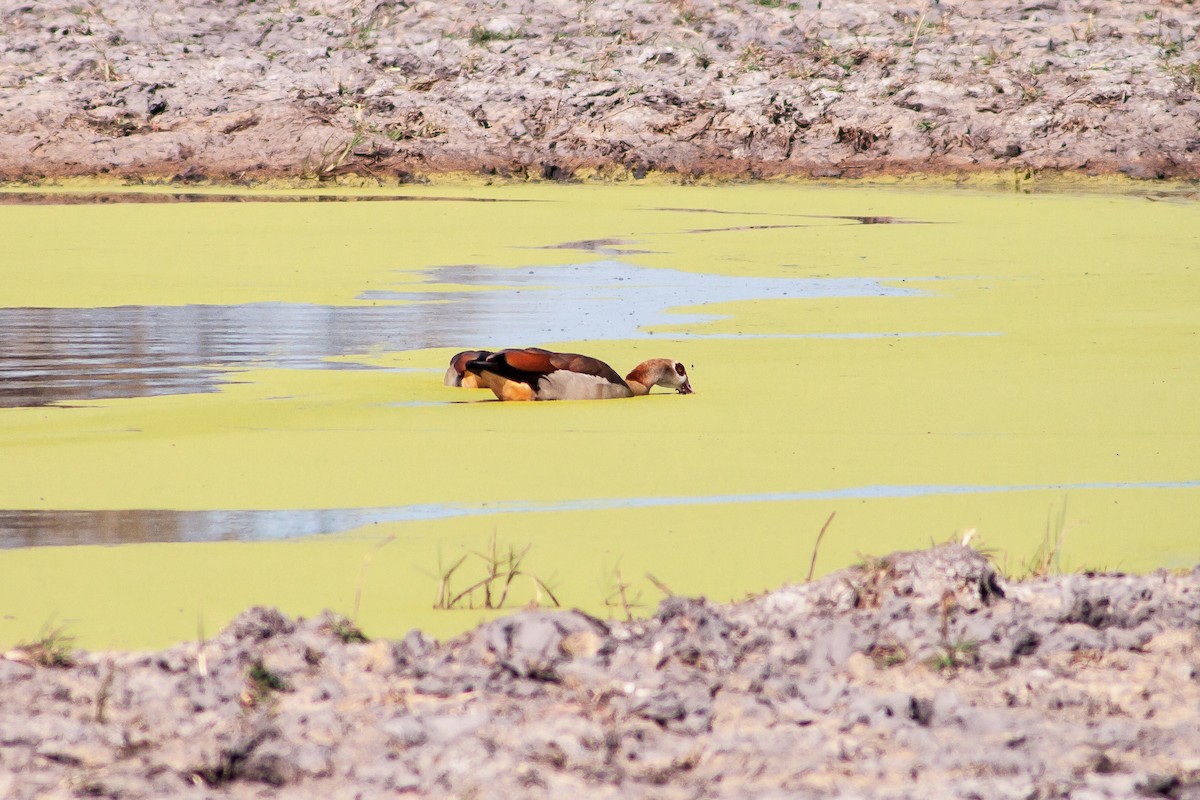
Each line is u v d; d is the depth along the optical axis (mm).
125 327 63781
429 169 133750
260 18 150500
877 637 23047
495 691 20984
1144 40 146500
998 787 17781
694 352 58469
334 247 92688
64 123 133375
